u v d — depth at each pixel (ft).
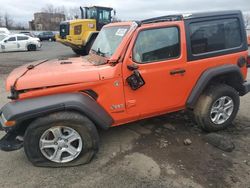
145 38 13.32
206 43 14.90
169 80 14.07
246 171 12.16
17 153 13.80
